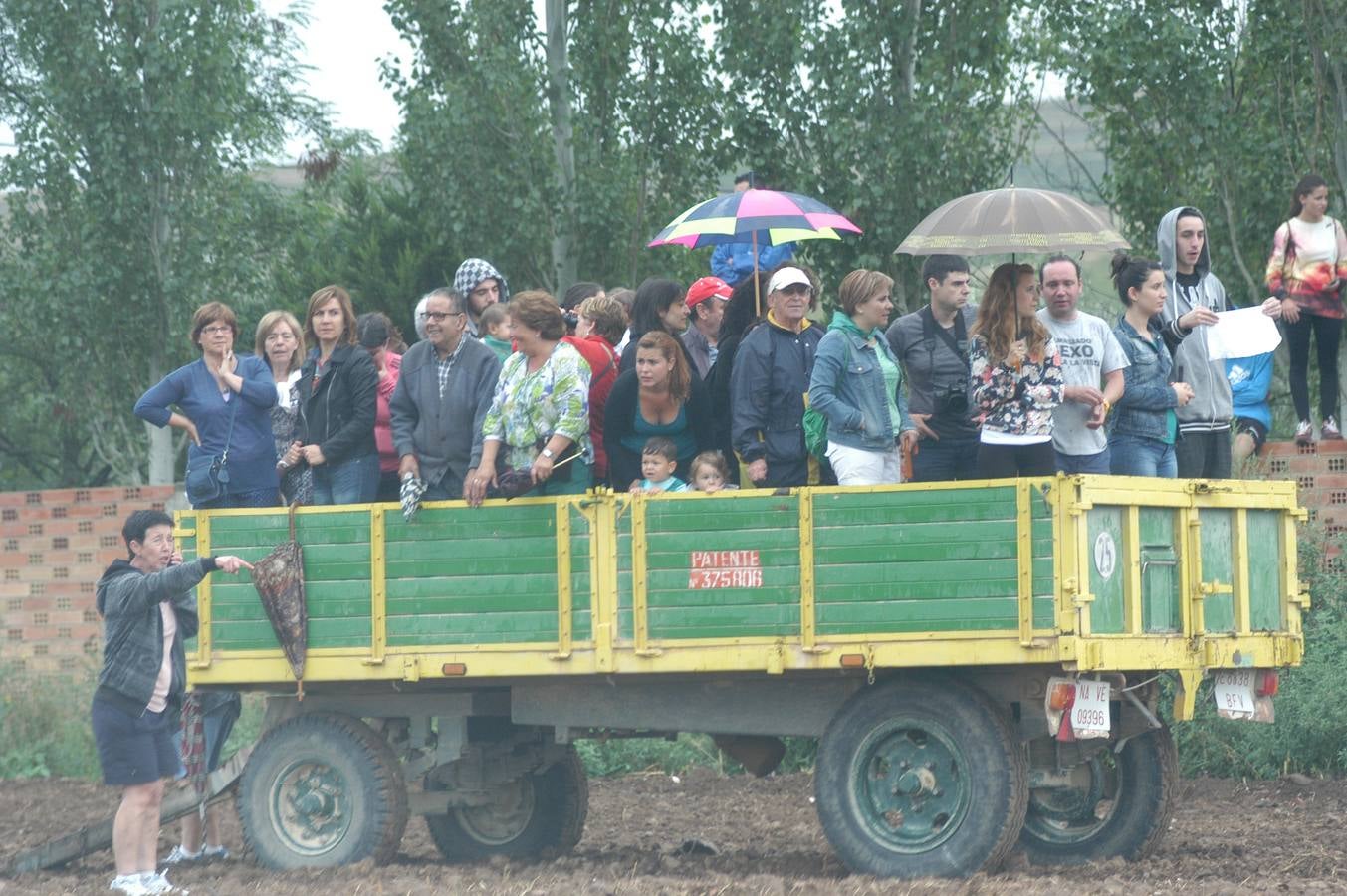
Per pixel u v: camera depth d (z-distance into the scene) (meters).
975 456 30.94
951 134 51.19
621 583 27.58
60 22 64.00
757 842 34.53
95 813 42.00
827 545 26.48
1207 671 28.38
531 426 29.09
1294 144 49.28
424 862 32.50
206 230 66.81
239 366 33.19
